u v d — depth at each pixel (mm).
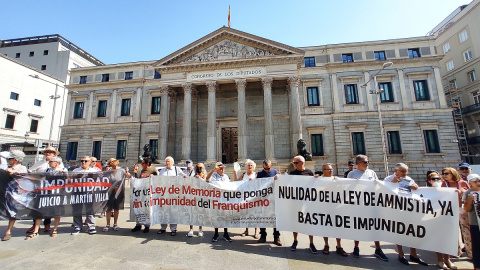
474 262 5527
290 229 6973
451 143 29016
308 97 32500
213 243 7250
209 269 5418
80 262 5699
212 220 7594
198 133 31594
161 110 28344
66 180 8000
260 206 7434
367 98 31266
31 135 42656
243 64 27672
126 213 12008
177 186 8125
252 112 31484
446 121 29578
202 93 32531
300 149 23094
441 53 41625
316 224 6797
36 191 7609
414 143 29578
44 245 6852
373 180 6730
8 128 39312
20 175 7504
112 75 37469
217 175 8398
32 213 7441
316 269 5535
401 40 32094
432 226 6094
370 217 6555
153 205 8109
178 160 31031
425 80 30875
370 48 32594
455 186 7078
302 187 7125
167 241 7332
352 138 30641
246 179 8195
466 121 36688
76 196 8016
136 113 35281
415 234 6164
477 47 35250
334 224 6703
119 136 35000
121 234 8016
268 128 26031
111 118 35844
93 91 37219
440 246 5922
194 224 7754
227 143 31953
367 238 6457
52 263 5621
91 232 8023
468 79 36688
